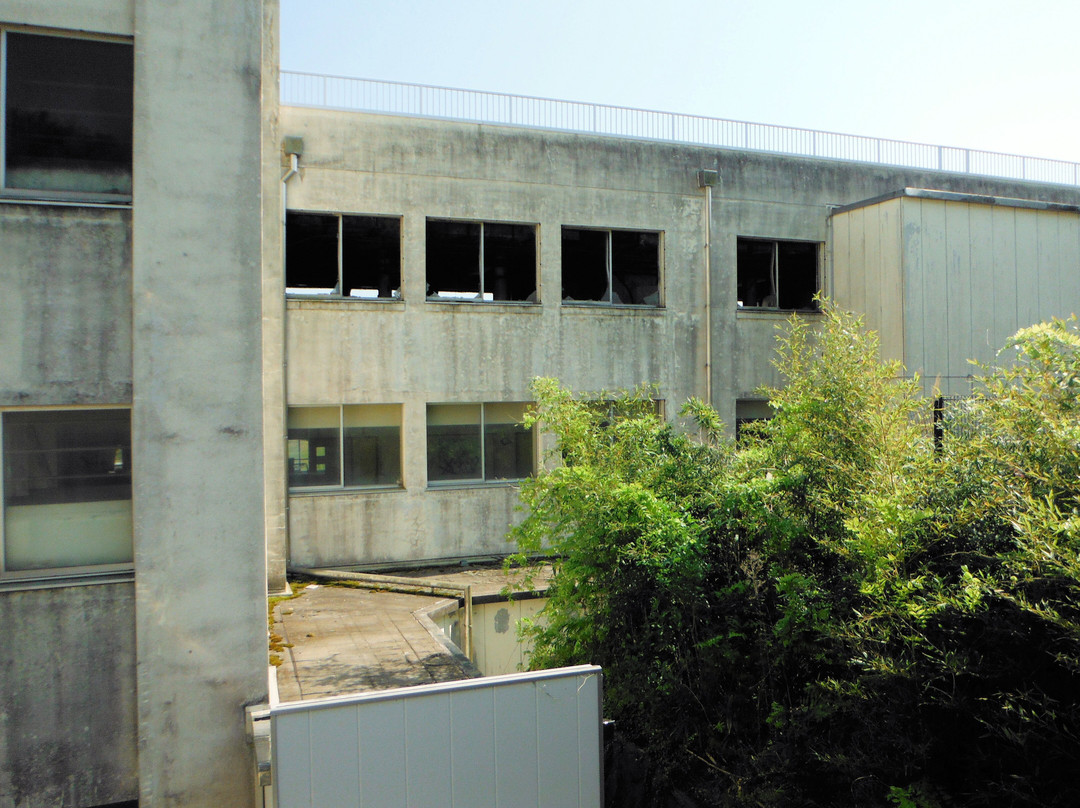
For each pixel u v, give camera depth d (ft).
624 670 22.82
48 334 18.26
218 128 19.29
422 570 43.47
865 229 48.88
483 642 36.86
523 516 46.14
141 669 18.49
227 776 19.08
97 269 18.60
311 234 42.52
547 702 15.76
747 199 51.34
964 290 46.98
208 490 19.02
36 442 18.44
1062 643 14.46
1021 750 15.06
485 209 45.32
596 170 47.73
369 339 43.16
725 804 19.81
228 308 19.27
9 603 17.72
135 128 18.67
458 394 44.83
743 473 22.90
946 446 18.92
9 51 18.53
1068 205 49.52
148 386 18.65
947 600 14.84
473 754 15.14
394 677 26.14
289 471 42.14
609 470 24.39
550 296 46.70
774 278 52.42
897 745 16.46
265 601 19.42
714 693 21.58
